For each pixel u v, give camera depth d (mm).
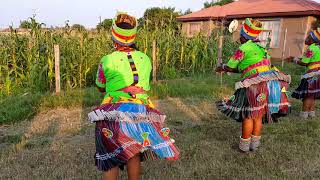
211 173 4328
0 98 7715
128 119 3025
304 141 5410
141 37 10719
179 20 22219
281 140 5488
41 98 7270
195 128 6035
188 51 11953
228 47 13273
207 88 8977
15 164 4418
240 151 5020
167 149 3055
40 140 5316
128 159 2951
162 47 11172
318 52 6465
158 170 4340
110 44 10172
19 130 5801
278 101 4793
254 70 4727
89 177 4125
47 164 4457
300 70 12984
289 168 4516
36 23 9320
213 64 12352
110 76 3195
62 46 9023
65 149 4949
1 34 9305
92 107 7250
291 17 17797
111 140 3031
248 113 4734
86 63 9281
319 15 17469
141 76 3213
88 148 4988
